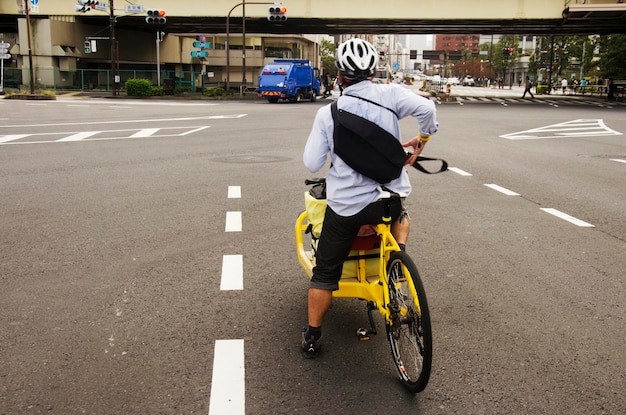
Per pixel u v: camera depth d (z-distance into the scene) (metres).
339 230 3.51
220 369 3.64
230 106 34.72
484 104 42.66
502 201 8.59
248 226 6.95
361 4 44.53
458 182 10.12
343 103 3.41
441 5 43.94
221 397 3.32
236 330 4.19
